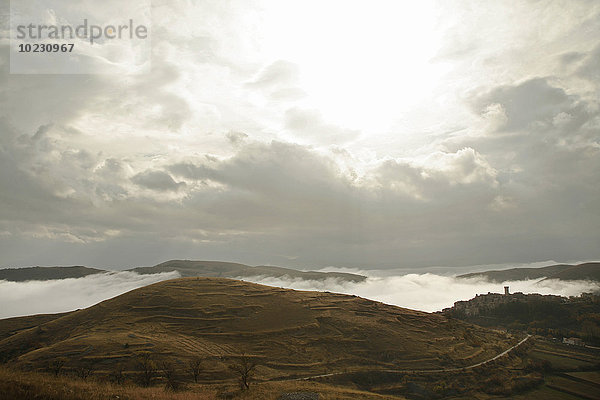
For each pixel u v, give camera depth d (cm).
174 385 7700
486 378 11269
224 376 9669
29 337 14238
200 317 15038
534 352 14762
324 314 15700
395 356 12344
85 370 9412
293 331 14038
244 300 17125
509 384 10850
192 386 8206
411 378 10862
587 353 14725
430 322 16562
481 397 9969
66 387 3534
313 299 17988
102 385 4428
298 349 12544
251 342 12988
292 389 6619
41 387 3250
